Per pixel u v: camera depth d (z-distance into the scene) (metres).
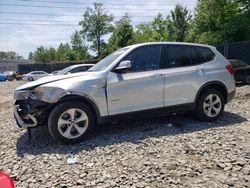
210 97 6.03
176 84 5.65
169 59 5.73
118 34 52.62
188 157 4.16
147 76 5.40
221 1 24.86
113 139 5.09
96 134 5.43
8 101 11.61
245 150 4.35
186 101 5.79
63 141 4.86
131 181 3.48
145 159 4.12
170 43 5.83
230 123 5.96
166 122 6.11
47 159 4.29
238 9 24.88
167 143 4.77
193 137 5.04
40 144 5.02
